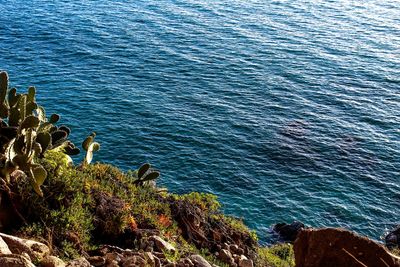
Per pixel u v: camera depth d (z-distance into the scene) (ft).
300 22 252.62
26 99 34.27
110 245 32.76
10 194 30.53
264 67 192.34
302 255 22.54
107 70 177.68
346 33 238.89
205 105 156.87
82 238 31.27
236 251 43.01
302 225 101.09
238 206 110.83
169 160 125.18
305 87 177.47
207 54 200.54
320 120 153.17
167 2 273.95
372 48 220.02
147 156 125.70
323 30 241.55
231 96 165.68
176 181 117.39
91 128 135.95
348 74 191.21
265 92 170.81
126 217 34.99
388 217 111.45
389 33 242.17
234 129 143.13
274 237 100.58
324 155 132.57
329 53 211.61
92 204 35.04
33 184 30.14
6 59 179.42
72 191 33.37
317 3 290.97
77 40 203.21
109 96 156.35
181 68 185.06
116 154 125.39
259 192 115.96
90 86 162.50
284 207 111.75
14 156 30.53
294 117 154.10
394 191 119.96
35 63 178.19
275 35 230.07
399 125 152.56
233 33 228.63
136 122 141.38
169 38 215.31
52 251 28.32
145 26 229.04
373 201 116.16
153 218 38.34
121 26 226.17
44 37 203.62
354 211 112.57
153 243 33.68
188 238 41.24
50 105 147.13
